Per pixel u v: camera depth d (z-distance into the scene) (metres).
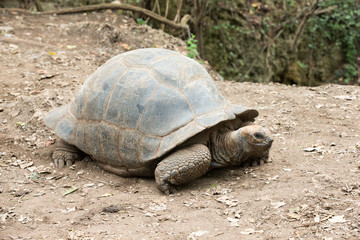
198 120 4.14
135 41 9.59
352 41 14.42
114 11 10.82
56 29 9.61
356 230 3.26
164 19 10.55
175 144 4.04
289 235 3.29
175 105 4.23
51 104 6.05
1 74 7.27
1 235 3.49
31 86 6.93
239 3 12.80
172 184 4.15
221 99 4.45
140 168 4.38
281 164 4.67
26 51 8.28
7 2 10.97
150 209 3.88
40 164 4.97
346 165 4.46
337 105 6.57
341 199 3.73
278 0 13.44
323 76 13.95
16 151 5.16
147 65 4.55
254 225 3.49
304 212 3.58
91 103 4.65
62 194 4.26
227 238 3.32
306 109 6.39
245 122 4.67
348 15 14.18
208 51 12.23
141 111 4.28
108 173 4.73
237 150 4.25
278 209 3.67
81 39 9.36
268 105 6.61
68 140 4.80
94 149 4.63
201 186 4.29
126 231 3.50
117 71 4.61
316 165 4.54
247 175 4.46
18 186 4.41
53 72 7.52
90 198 4.16
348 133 5.49
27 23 9.71
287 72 13.24
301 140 5.35
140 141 4.24
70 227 3.62
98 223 3.67
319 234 3.26
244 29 12.62
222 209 3.79
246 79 12.52
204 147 4.16
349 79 14.16
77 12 10.49
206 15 12.22
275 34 13.11
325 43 14.09
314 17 13.78
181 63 4.56
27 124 5.70
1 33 8.92
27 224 3.68
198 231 3.45
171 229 3.51
